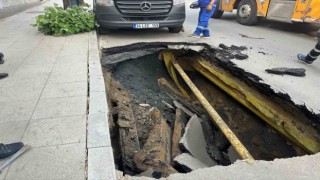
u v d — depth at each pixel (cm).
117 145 357
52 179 220
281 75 470
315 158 262
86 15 740
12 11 1194
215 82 557
